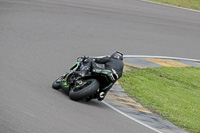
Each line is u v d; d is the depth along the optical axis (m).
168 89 44.72
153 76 48.47
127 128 25.34
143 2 102.44
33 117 21.41
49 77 35.56
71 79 29.86
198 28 87.12
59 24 63.19
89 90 27.97
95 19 72.38
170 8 102.38
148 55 59.16
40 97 26.92
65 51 49.41
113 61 29.86
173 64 58.03
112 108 30.48
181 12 100.19
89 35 61.25
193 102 42.44
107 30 67.25
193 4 115.62
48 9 71.38
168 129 29.19
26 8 68.56
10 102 23.31
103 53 53.31
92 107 28.59
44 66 39.66
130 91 38.88
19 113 21.42
